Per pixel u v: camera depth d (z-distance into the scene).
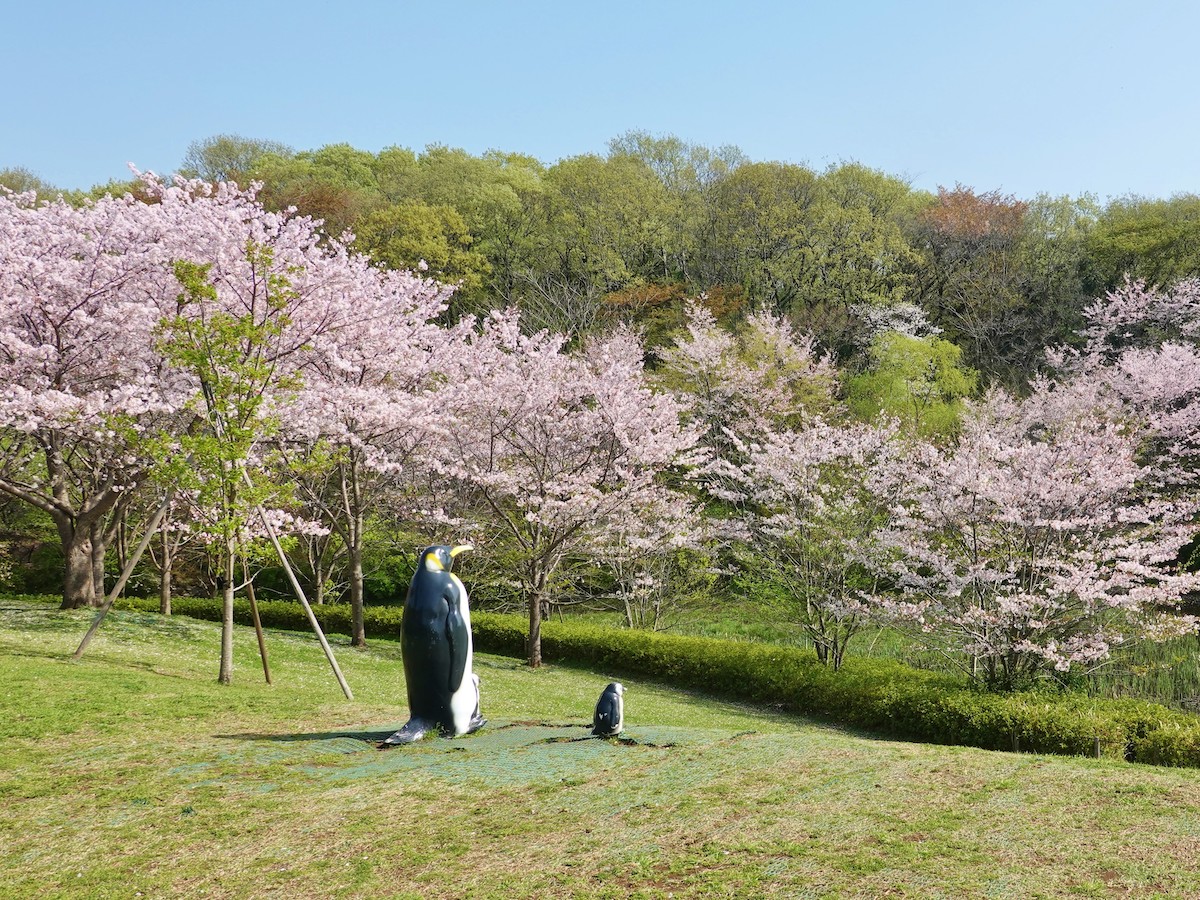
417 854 5.90
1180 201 39.53
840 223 40.12
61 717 9.67
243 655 16.31
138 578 26.47
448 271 38.69
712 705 15.52
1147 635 12.86
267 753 8.44
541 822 6.38
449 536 20.72
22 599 20.31
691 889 5.13
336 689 13.98
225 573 13.30
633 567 22.17
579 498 18.05
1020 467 13.63
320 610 22.41
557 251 41.06
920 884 5.02
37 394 14.98
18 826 6.57
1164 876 4.99
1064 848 5.45
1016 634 12.91
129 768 7.88
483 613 22.53
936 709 12.08
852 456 17.53
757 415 27.98
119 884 5.61
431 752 8.44
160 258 15.38
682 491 26.02
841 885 5.06
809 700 14.88
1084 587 12.30
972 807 6.30
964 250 41.06
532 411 18.81
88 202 18.48
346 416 17.38
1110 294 33.25
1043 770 7.24
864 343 36.06
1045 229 44.69
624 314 37.09
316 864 5.82
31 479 20.09
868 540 16.25
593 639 19.56
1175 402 25.39
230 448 12.02
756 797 6.70
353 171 52.53
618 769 7.68
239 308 15.62
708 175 50.81
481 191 43.38
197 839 6.29
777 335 30.84
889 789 6.80
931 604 14.09
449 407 19.03
